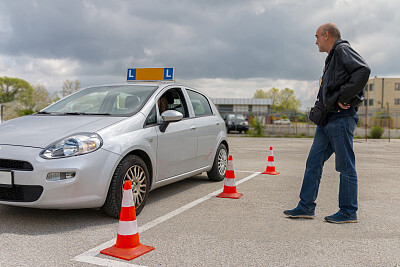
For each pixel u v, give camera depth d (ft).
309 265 9.01
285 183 20.66
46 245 10.23
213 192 17.97
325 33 12.76
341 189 12.90
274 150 44.19
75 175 11.54
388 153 41.19
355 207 12.82
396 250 10.12
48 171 11.30
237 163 30.53
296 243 10.60
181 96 18.04
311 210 13.30
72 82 126.82
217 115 21.35
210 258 9.37
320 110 12.72
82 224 12.25
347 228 12.16
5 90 168.04
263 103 206.49
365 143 60.44
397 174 24.49
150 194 17.46
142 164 13.69
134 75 35.96
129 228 9.73
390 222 12.94
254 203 15.67
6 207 14.37
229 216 13.55
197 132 18.07
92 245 10.26
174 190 18.44
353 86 11.53
